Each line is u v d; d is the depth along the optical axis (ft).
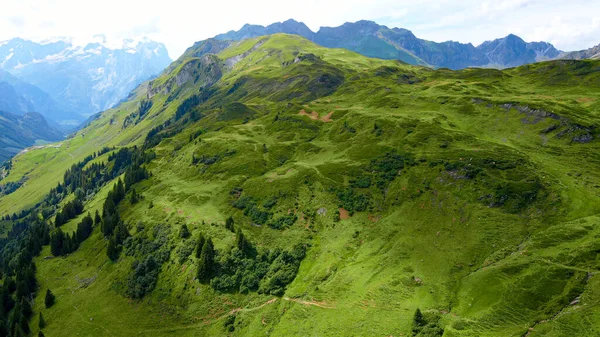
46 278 452.76
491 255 298.35
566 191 334.03
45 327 367.45
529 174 364.79
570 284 241.55
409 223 367.86
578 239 278.26
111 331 339.77
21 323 368.48
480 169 388.37
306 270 352.69
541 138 439.22
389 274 311.27
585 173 359.66
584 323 211.00
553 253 272.51
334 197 434.71
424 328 244.01
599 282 232.73
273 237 402.31
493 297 255.50
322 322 282.15
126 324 343.87
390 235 360.28
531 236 301.84
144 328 334.03
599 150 391.24
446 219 352.90
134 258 424.05
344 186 446.60
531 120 473.26
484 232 322.55
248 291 343.26
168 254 406.62
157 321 338.54
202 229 422.82
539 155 408.26
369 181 442.91
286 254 370.53
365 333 258.57
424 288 285.84
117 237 461.78
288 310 307.99
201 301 343.05
